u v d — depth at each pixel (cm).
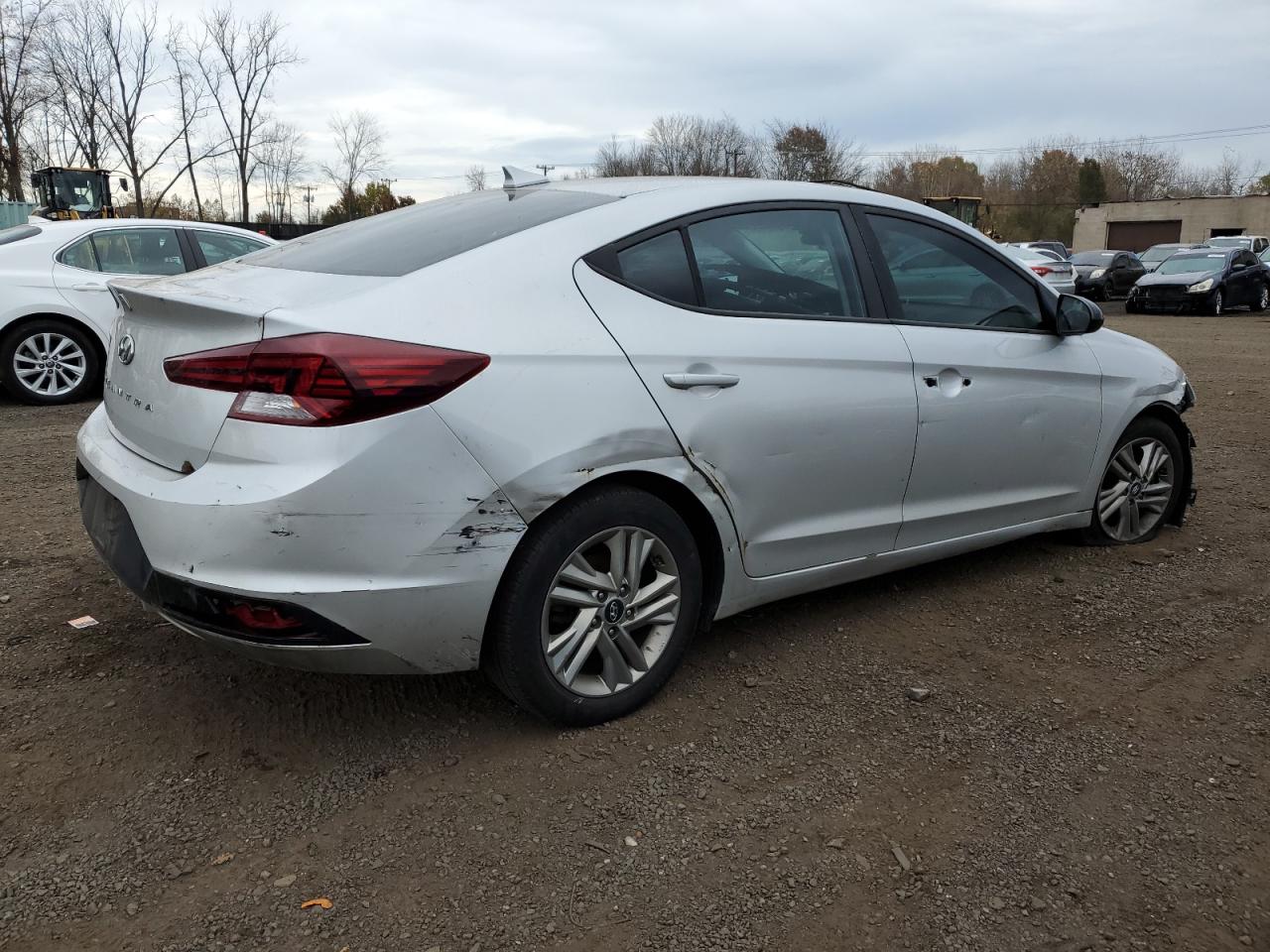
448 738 289
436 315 255
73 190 2333
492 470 254
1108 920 220
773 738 292
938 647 356
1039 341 401
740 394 302
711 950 210
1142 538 473
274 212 4459
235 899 223
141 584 259
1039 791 267
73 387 830
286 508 235
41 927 213
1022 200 7350
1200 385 1010
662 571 299
